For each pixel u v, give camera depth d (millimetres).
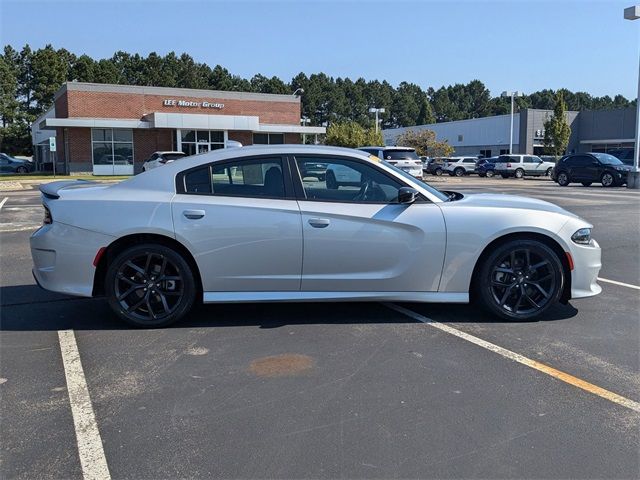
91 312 5668
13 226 12195
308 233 4965
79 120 36812
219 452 3012
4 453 3021
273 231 4953
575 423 3307
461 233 5047
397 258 5051
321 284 5066
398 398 3639
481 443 3084
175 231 4918
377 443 3086
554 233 5109
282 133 44438
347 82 141125
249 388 3811
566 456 2957
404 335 4867
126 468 2873
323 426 3279
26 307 5852
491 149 62219
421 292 5133
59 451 3039
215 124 39656
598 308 5758
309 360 4301
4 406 3570
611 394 3695
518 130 58375
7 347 4641
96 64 81312
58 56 76938
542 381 3902
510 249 5109
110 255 5086
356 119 134000
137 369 4160
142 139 39531
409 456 2955
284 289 5078
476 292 5277
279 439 3137
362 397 3654
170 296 5098
